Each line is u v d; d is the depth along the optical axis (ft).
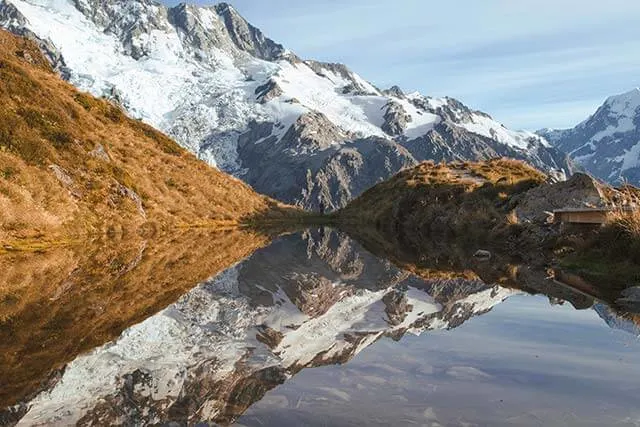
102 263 70.54
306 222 262.88
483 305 45.52
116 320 38.63
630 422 19.24
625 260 57.93
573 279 56.85
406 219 176.14
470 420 19.58
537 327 36.37
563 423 19.16
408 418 19.74
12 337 32.78
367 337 35.60
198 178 198.49
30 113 125.49
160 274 64.18
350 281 66.18
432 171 208.54
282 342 34.35
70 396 23.35
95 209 117.60
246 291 56.59
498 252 89.04
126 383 25.16
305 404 21.67
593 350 30.09
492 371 26.17
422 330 37.45
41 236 92.73
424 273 70.33
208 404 22.17
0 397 23.07
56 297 46.19
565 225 84.99
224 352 31.32
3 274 57.82
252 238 139.03
